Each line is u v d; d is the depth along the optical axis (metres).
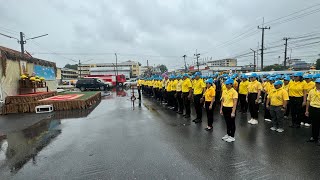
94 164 4.84
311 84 7.64
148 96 22.22
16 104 12.29
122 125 8.73
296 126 7.97
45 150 5.83
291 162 4.80
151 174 4.31
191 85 10.19
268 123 8.79
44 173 4.45
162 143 6.28
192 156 5.24
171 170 4.48
